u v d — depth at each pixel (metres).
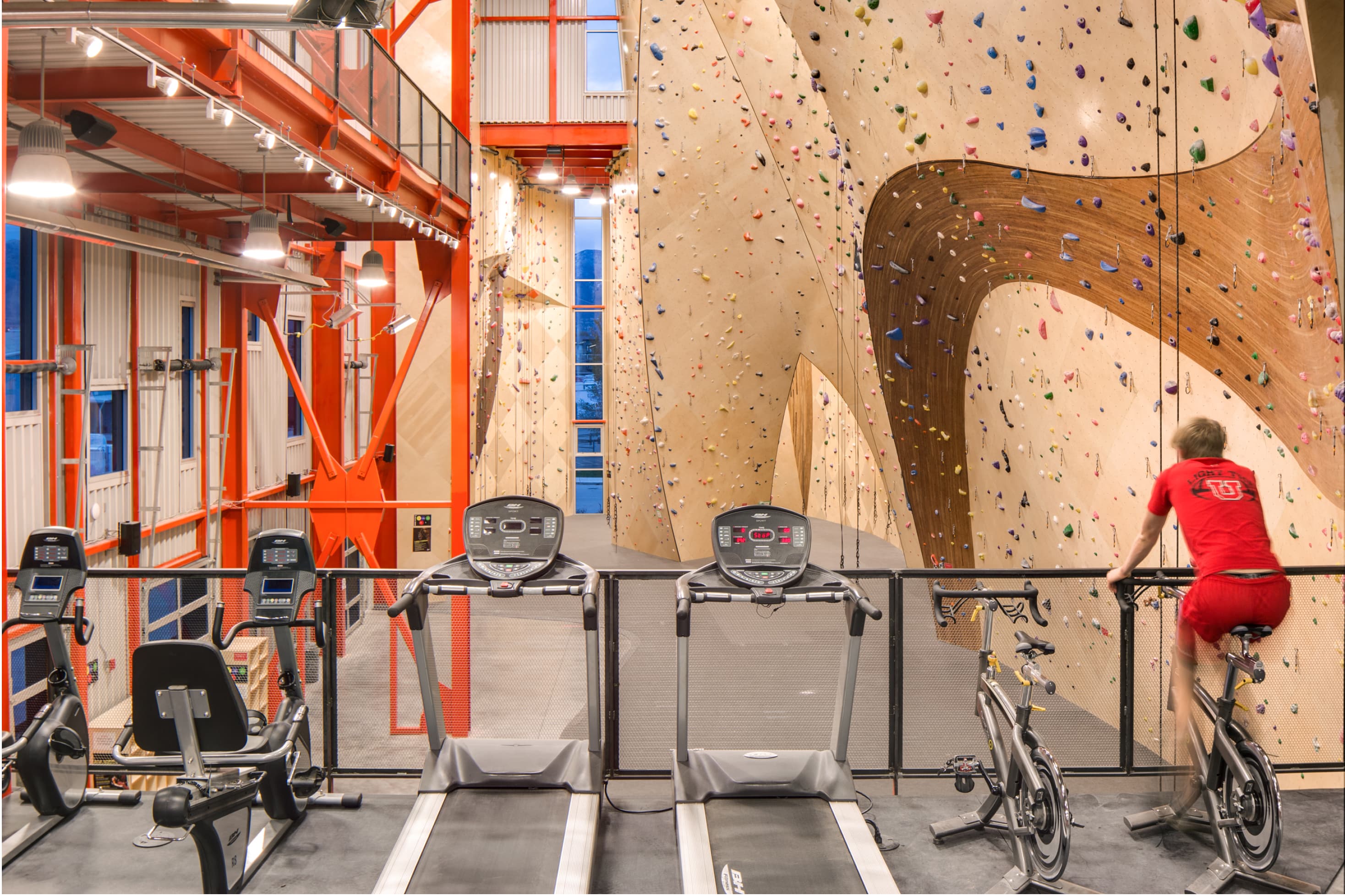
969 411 7.74
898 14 6.02
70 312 7.80
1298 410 4.35
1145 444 5.57
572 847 3.68
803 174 9.33
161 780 6.10
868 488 18.38
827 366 12.59
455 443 10.93
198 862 3.87
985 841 3.92
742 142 11.35
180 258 6.56
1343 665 4.39
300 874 3.80
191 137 6.87
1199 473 3.48
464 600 6.33
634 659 4.80
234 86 5.39
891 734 4.57
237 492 10.88
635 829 4.20
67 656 4.34
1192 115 4.36
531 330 21.56
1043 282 6.13
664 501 15.20
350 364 14.38
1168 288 5.00
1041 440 6.74
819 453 20.56
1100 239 5.41
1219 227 4.47
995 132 5.75
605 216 21.58
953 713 4.59
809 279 11.91
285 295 12.35
